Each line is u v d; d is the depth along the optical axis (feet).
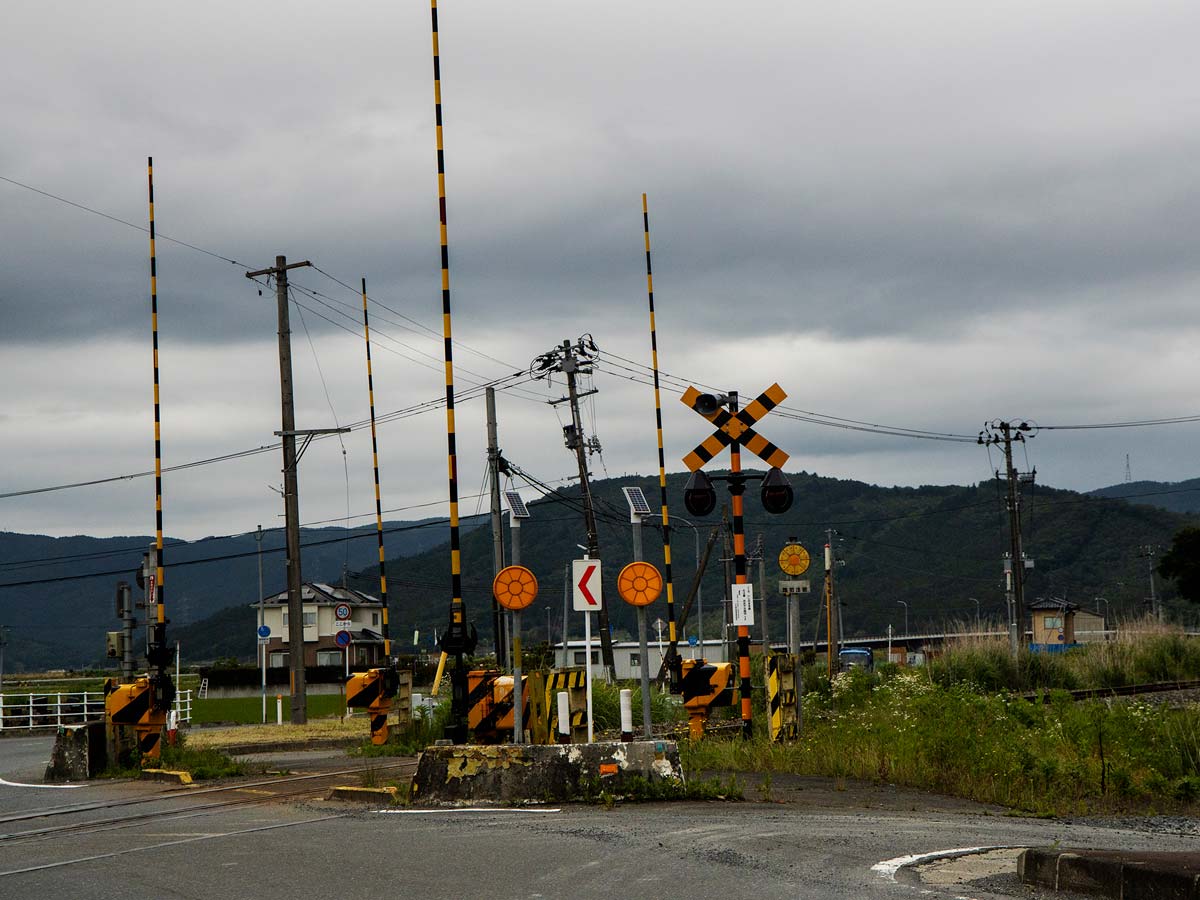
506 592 44.60
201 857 31.76
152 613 69.62
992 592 449.06
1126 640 136.26
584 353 149.79
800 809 41.63
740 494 65.00
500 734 58.54
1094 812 45.57
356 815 39.78
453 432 48.06
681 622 192.65
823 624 424.05
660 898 25.11
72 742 57.67
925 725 56.34
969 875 28.58
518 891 26.03
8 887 28.37
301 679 107.76
